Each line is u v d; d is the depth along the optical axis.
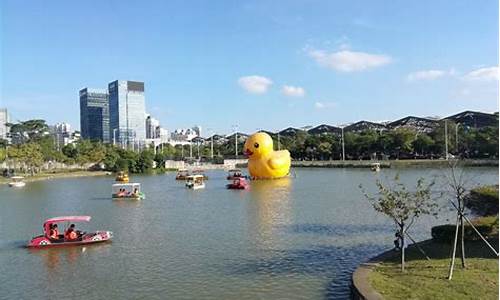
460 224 27.36
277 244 35.38
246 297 23.89
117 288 26.19
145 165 158.75
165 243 37.19
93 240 37.56
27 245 37.50
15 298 25.22
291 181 96.56
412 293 20.41
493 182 78.88
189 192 81.50
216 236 39.34
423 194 26.92
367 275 23.47
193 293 24.83
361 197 64.81
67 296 25.22
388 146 174.25
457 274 22.70
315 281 26.06
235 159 199.00
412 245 29.36
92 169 166.88
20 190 95.69
